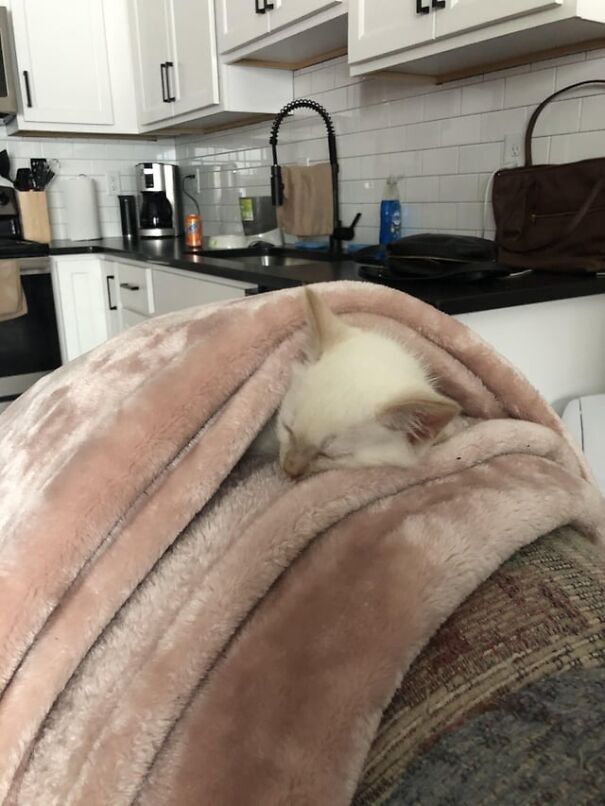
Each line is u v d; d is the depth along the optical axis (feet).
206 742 1.43
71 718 1.73
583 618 1.55
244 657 1.54
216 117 9.15
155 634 1.78
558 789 1.12
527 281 4.76
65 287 9.71
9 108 9.62
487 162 6.16
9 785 1.65
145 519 1.96
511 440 2.15
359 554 1.65
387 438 2.27
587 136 5.29
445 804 1.18
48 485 2.05
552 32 4.80
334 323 2.44
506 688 1.40
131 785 1.47
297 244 8.31
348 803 1.31
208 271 6.57
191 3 8.41
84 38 9.99
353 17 5.83
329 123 7.61
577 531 2.06
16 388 9.70
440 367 2.53
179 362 2.24
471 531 1.68
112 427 2.10
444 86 6.43
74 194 10.64
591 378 5.21
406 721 1.42
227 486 2.28
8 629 1.83
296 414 2.39
